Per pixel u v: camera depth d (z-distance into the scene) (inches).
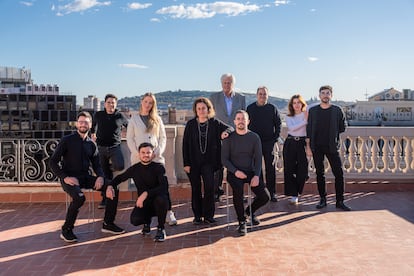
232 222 243.4
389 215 254.2
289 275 166.9
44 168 301.9
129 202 295.7
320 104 270.1
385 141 337.7
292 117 287.4
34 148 301.6
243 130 229.9
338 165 269.4
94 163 233.5
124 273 170.2
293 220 245.4
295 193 283.4
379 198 299.6
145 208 219.5
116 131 276.8
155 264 179.6
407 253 189.9
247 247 199.8
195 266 176.9
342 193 271.4
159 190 214.5
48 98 3088.1
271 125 281.6
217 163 239.5
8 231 230.7
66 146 223.6
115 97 275.3
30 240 214.8
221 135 235.0
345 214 257.6
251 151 231.3
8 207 284.5
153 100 237.3
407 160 337.4
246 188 323.0
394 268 173.0
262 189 230.5
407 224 234.8
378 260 181.8
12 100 3031.5
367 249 195.3
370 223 237.5
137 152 234.4
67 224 212.4
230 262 181.0
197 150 236.8
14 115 3034.0
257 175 227.8
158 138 239.8
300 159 281.6
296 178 284.0
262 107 281.9
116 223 245.0
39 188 299.4
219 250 196.1
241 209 221.1
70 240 210.8
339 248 196.9
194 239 213.2
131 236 220.2
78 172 224.7
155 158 235.3
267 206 279.3
